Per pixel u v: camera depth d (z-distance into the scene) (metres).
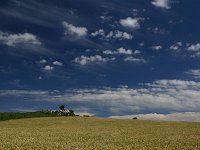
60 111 119.12
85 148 35.19
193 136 49.31
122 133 54.41
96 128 66.88
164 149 34.50
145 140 43.34
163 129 63.66
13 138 45.50
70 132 56.44
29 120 91.12
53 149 34.38
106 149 34.59
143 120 93.44
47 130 61.53
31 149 34.00
